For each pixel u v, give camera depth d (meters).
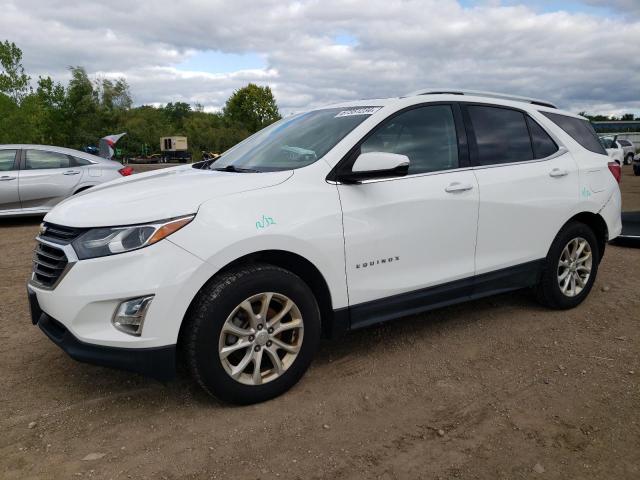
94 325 2.81
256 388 3.09
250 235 2.95
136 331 2.79
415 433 2.86
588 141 4.97
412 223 3.61
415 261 3.67
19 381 3.46
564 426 2.91
